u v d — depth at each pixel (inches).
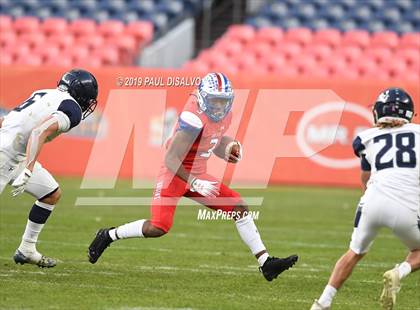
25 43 2635.3
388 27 2723.9
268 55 2513.5
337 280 749.3
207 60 2501.2
